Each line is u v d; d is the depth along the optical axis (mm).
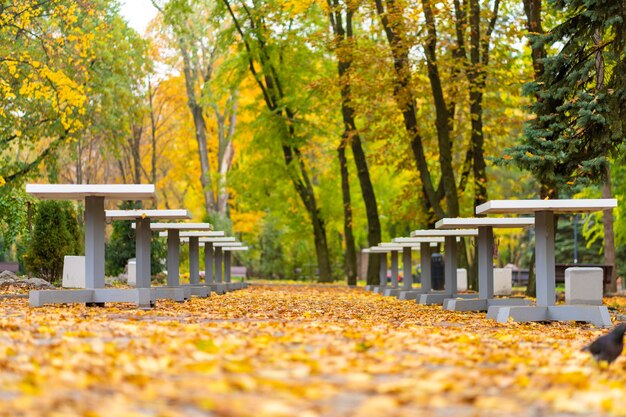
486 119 36031
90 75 41531
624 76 22688
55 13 34281
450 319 17891
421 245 29062
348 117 40719
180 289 22938
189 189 65875
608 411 6281
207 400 6047
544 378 7988
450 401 6520
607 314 17047
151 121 62125
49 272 28609
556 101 24016
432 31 31906
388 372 8062
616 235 42219
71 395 6281
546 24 32219
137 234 22688
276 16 41844
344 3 34156
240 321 15047
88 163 58844
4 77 36812
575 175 23906
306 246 63594
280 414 5625
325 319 16375
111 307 18469
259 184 46438
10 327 11828
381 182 51531
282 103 42594
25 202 36875
